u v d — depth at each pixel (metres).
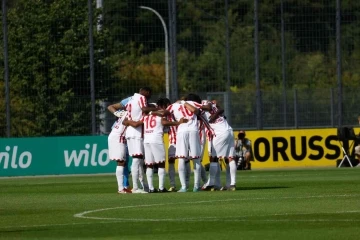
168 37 113.25
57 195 64.69
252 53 111.50
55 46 104.12
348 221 41.78
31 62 103.81
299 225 40.47
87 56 104.75
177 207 50.81
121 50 107.50
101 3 107.06
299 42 112.06
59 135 104.19
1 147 102.88
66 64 104.12
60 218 46.19
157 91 114.31
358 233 37.38
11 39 104.12
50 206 53.97
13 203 57.28
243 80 110.88
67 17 104.75
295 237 36.38
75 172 104.06
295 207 49.47
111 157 65.56
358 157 105.25
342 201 53.16
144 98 65.12
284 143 106.94
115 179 89.44
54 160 103.88
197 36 115.31
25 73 103.69
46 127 103.94
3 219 46.53
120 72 106.75
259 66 108.38
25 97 103.81
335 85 113.44
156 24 118.44
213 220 43.28
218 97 107.00
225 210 48.50
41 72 103.81
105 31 106.50
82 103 104.31
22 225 43.38
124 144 65.69
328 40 112.50
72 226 42.09
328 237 36.22
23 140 103.38
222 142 65.56
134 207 51.38
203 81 112.69
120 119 65.62
